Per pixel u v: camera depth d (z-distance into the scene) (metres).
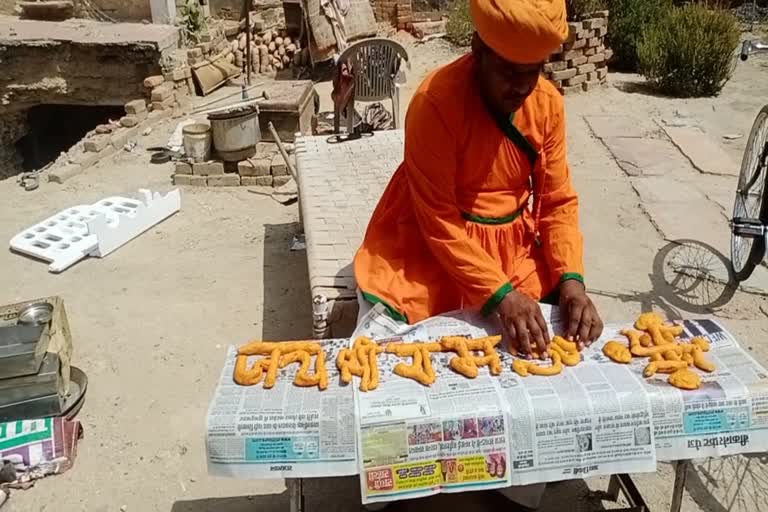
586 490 2.93
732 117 7.66
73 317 4.26
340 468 2.11
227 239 5.21
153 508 2.92
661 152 6.64
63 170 6.45
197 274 4.72
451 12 11.82
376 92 6.65
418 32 11.35
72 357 3.88
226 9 10.56
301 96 6.84
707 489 2.93
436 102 2.48
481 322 2.57
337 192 4.28
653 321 2.54
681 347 2.38
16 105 9.26
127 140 7.34
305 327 4.10
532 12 2.19
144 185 6.25
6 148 9.73
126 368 3.78
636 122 7.50
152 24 9.61
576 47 8.39
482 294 2.49
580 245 2.72
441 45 11.00
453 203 2.60
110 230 5.01
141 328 4.13
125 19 9.78
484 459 2.13
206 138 6.18
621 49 9.72
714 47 8.27
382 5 11.72
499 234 2.70
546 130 2.63
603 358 2.39
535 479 2.15
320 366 2.34
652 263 4.72
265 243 5.13
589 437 2.14
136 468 3.12
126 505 2.93
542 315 2.45
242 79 9.84
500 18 2.21
